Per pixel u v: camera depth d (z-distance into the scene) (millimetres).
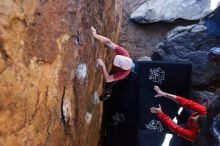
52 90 2627
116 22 5293
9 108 2045
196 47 5953
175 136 4984
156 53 6270
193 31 6035
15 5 2074
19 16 2113
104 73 4285
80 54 3326
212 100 3475
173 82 5066
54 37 2617
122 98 5152
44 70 2457
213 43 5887
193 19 6676
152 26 6891
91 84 3863
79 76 3332
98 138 4789
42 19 2416
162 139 5113
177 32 6223
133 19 6855
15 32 2080
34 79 2307
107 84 4777
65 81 2912
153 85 5074
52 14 2576
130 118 5191
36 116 2395
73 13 3051
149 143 5141
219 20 5824
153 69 5047
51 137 2730
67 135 3150
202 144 3561
